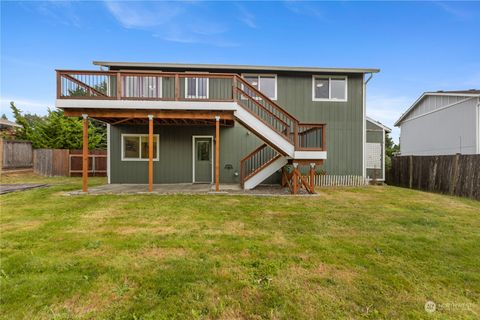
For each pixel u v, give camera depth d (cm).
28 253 303
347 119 992
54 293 221
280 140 729
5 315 193
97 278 246
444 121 1247
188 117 724
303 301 214
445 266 279
